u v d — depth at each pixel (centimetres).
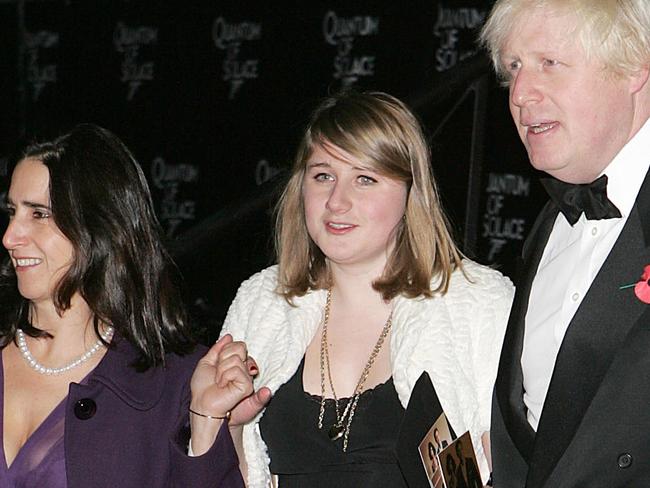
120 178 241
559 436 225
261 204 372
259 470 257
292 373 260
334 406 256
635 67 221
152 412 240
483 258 455
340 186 254
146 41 603
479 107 405
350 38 533
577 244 238
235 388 235
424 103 388
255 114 566
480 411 252
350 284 265
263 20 559
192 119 587
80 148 238
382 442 250
